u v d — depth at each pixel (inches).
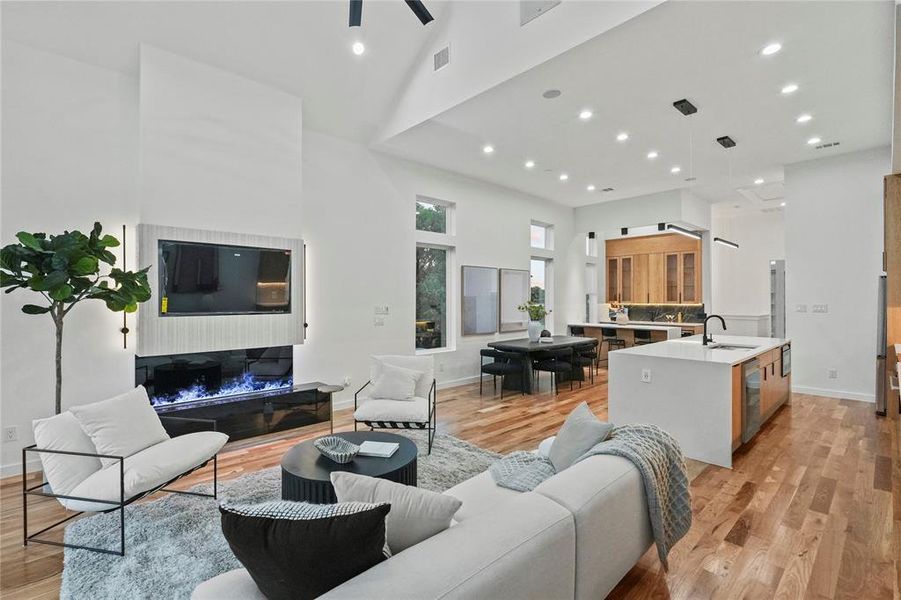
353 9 104.3
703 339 188.2
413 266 244.8
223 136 161.5
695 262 355.9
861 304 221.0
